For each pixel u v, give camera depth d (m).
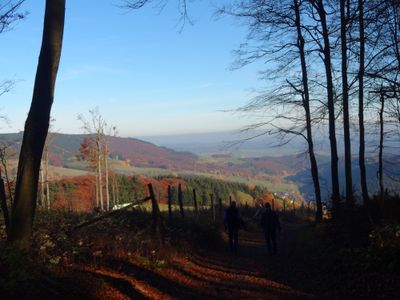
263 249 17.39
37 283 5.83
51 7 7.34
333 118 17.12
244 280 9.76
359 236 11.18
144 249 10.16
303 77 20.19
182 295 7.80
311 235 14.77
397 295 7.04
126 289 7.00
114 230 11.04
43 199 22.08
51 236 8.99
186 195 52.53
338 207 14.09
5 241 7.18
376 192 15.42
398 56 11.50
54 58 7.37
